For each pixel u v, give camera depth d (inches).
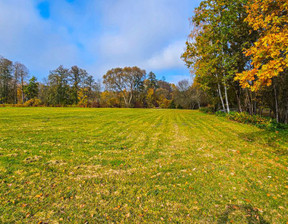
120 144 264.1
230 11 459.2
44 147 230.5
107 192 130.1
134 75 2032.5
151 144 268.4
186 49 616.7
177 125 462.3
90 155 209.5
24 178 145.5
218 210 110.9
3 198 116.9
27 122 435.5
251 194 129.3
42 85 1966.0
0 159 179.5
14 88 1732.3
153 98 2308.1
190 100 1806.1
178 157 209.6
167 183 145.6
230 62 484.4
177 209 111.6
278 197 125.1
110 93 2180.1
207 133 351.3
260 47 187.0
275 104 519.8
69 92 1812.3
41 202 115.4
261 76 179.3
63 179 147.7
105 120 538.6
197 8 540.4
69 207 111.3
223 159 201.6
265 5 227.8
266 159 199.9
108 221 99.8
